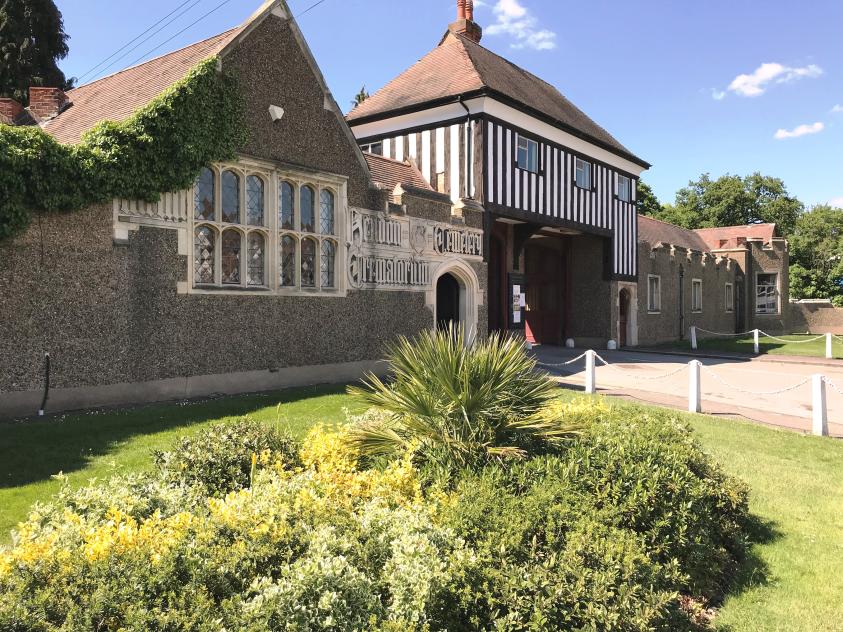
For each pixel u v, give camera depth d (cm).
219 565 259
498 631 292
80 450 597
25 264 743
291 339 1057
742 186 5166
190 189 909
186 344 904
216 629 220
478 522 352
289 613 238
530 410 501
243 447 430
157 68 1154
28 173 733
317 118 1110
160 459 427
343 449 458
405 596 278
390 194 1298
